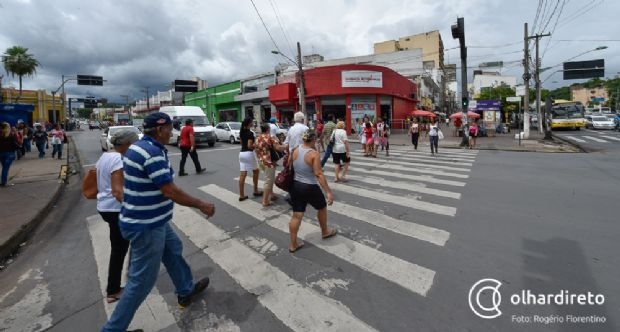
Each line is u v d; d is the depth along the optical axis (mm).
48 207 7016
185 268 3227
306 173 4328
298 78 30734
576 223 5125
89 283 3787
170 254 3080
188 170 11188
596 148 17469
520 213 5688
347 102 29578
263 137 6328
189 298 3201
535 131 31828
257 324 2885
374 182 8453
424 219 5473
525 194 7023
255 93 38781
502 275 3582
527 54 22391
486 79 92188
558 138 23766
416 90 41969
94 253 4637
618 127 32031
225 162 12906
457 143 21422
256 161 7102
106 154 3406
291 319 2936
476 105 27953
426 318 2895
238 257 4215
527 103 23234
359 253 4215
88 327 2994
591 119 35188
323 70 29719
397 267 3818
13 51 38688
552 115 32344
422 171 10125
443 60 79375
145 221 2602
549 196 6832
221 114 47500
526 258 3961
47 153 17938
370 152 14938
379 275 3650
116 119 55406
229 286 3525
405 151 17000
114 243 3385
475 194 7078
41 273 4090
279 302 3201
